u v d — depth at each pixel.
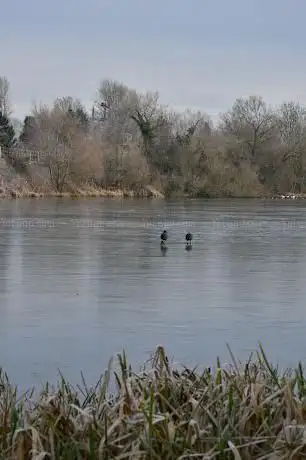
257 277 55.50
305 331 37.22
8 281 52.69
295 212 157.50
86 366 30.48
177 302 44.75
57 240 85.12
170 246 79.38
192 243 83.25
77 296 46.69
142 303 44.41
